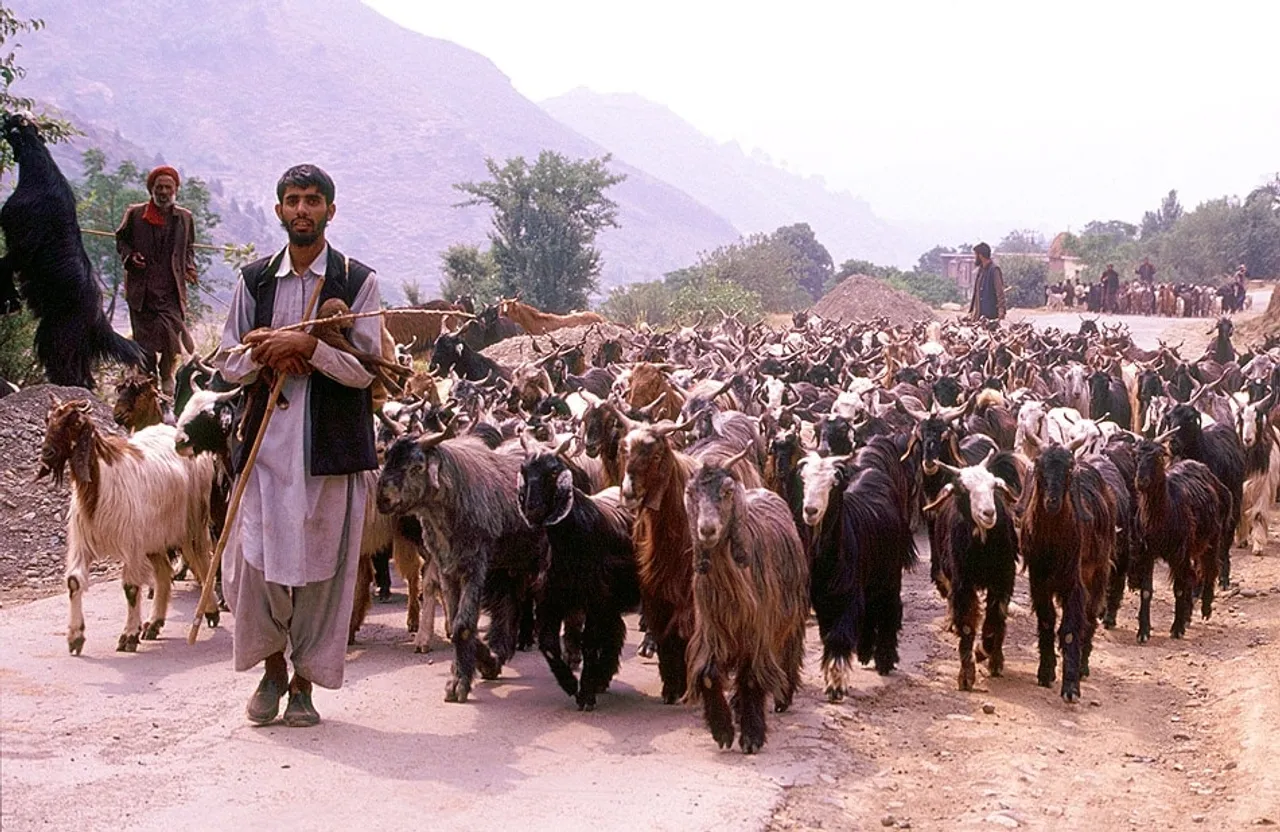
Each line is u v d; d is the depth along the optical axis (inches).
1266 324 1599.4
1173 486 446.0
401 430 355.3
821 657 381.1
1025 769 309.6
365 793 260.1
